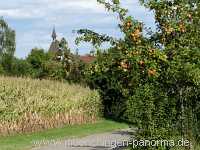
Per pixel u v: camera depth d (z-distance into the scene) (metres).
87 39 13.98
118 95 40.47
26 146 21.06
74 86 37.38
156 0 13.75
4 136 27.09
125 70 13.30
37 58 66.38
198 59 13.16
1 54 85.88
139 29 13.38
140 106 13.23
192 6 14.08
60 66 47.06
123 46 13.48
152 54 13.02
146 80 13.38
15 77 31.02
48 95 32.25
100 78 40.53
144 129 13.29
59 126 33.12
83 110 36.69
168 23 13.56
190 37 13.50
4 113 27.94
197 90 13.96
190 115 14.30
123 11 13.54
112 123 36.88
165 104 13.35
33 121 30.20
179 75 13.09
